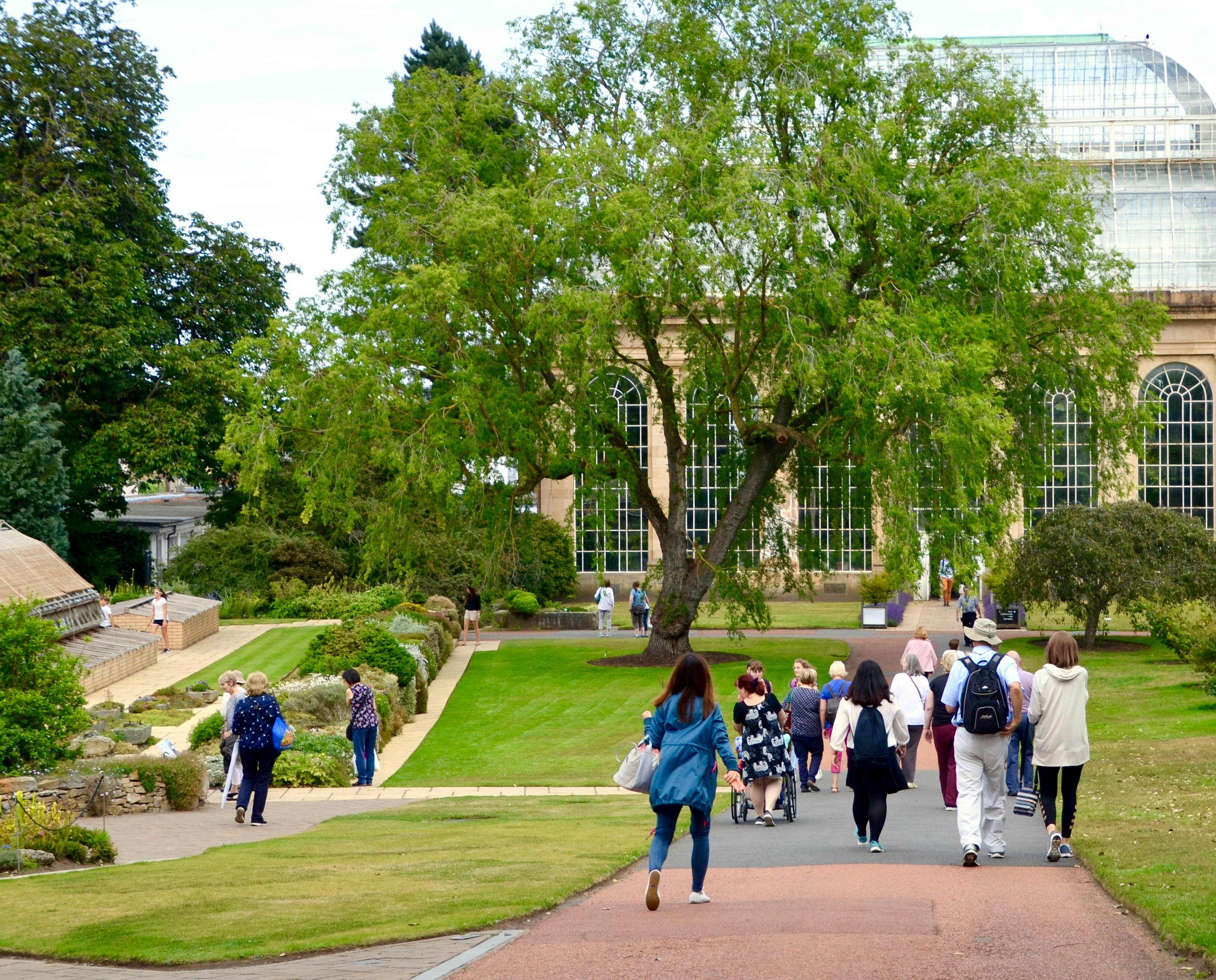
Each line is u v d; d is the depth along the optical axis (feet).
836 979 22.29
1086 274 118.11
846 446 105.29
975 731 35.14
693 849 35.47
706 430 119.03
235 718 52.34
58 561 125.59
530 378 107.65
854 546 132.26
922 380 92.48
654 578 120.98
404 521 109.60
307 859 39.14
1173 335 189.47
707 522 195.42
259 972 24.18
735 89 107.65
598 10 108.68
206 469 167.02
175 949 26.30
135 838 49.08
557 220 98.43
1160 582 121.08
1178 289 195.62
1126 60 205.46
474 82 111.45
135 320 157.07
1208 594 122.21
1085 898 29.76
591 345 96.32
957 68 108.99
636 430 196.03
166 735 78.54
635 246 96.53
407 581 119.24
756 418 118.62
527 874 34.06
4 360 154.20
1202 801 45.73
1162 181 200.75
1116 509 127.03
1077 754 35.86
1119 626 149.38
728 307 102.27
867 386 96.53
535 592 181.37
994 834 36.96
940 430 94.43
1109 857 34.63
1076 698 35.88
